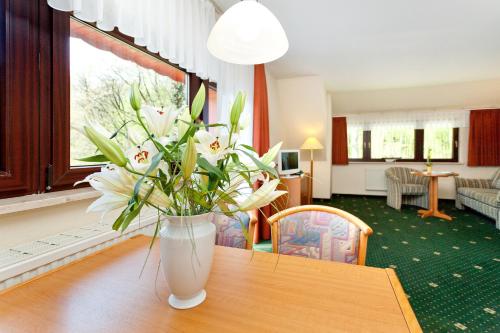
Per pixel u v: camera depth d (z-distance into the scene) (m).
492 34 2.72
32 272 0.92
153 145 0.58
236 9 1.02
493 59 3.44
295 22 2.46
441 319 1.67
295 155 4.00
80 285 0.79
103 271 0.88
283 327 0.61
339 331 0.59
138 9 1.35
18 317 0.64
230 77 2.37
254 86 2.94
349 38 2.79
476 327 1.59
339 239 1.18
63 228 1.17
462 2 2.15
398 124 5.46
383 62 3.53
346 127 5.76
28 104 1.02
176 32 1.69
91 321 0.62
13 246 0.99
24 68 1.01
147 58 1.69
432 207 4.24
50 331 0.59
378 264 2.49
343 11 2.28
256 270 0.90
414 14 2.33
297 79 4.16
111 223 1.31
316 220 1.24
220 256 1.02
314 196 5.60
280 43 1.08
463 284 2.11
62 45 1.13
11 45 0.97
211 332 0.59
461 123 5.08
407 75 4.11
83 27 1.29
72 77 1.24
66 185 1.16
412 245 2.97
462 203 4.59
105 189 0.56
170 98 1.90
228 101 2.33
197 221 0.65
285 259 0.99
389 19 2.42
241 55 1.14
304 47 3.02
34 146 1.05
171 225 0.65
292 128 4.71
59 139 1.13
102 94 1.39
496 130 4.89
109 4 1.24
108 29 1.25
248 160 0.69
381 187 5.71
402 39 2.83
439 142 5.32
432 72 3.96
